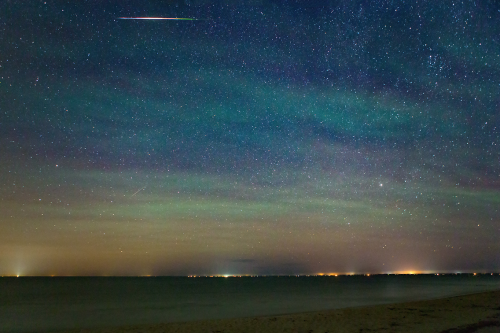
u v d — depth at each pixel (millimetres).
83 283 89938
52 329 17328
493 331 12914
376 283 73750
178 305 29062
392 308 20266
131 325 17156
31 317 22312
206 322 16984
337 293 41219
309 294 40344
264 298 35312
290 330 14695
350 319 16891
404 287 52969
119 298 38000
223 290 52812
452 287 51312
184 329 15352
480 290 42219
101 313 23969
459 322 15172
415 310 19297
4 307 28719
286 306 26469
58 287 66125
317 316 17969
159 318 20781
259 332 14453
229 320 17406
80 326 18188
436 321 15656
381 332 13680
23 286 70250
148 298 37375
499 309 19156
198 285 74938
